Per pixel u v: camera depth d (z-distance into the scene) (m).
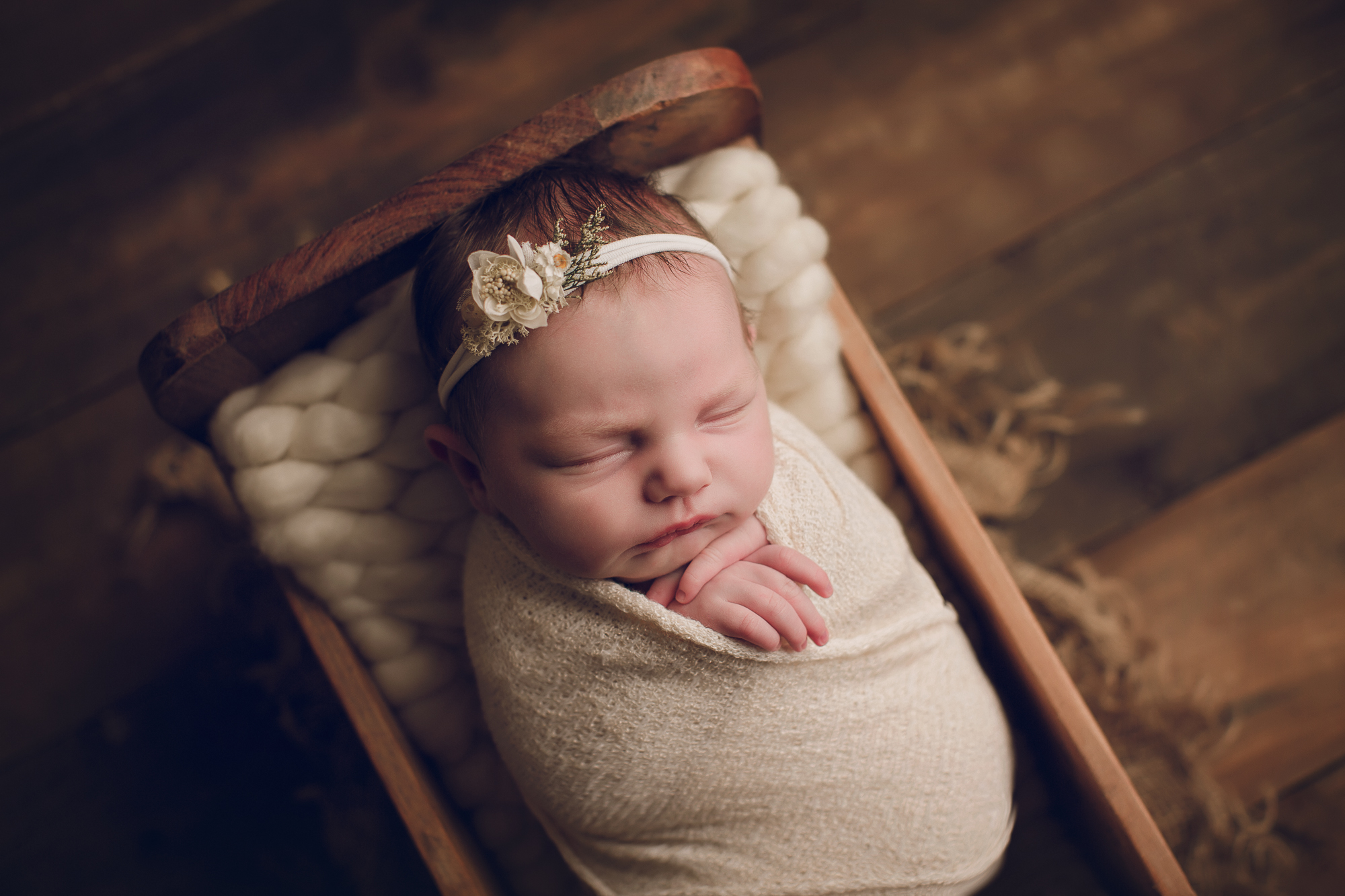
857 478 0.89
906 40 1.41
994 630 0.90
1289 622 1.28
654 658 0.76
